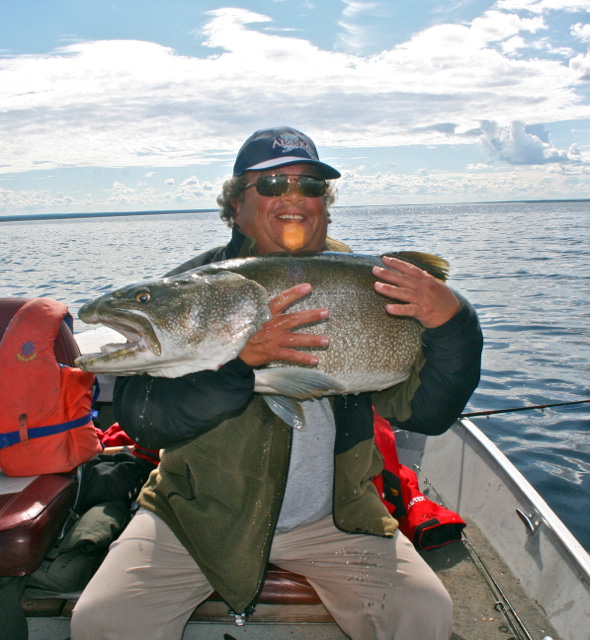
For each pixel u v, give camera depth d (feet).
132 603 6.04
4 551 6.39
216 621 6.86
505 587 7.74
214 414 5.96
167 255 86.79
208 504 6.54
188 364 6.13
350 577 6.52
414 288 6.11
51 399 7.73
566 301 38.78
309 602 7.02
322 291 6.53
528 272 54.95
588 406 18.79
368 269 6.86
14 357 7.78
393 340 6.82
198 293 6.16
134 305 6.14
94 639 5.93
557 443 15.94
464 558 8.40
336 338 6.56
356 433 7.00
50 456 7.64
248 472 6.58
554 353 25.45
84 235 187.11
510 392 20.26
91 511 7.54
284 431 6.68
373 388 6.89
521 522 8.27
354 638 6.46
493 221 209.77
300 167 7.54
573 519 12.17
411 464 11.16
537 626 7.03
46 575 6.88
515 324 31.83
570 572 7.11
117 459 8.59
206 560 6.34
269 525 6.51
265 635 6.69
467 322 6.35
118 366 6.09
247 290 6.24
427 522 8.41
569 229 144.46
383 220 234.79
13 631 6.49
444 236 112.88
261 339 5.82
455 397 6.66
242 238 7.58
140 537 6.59
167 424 6.06
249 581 6.37
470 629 6.97
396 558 6.48
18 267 70.38
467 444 10.02
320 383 6.15
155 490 6.97
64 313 8.51
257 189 7.43
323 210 7.80
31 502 6.96
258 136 7.68
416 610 6.07
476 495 9.41
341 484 6.84
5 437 7.57
